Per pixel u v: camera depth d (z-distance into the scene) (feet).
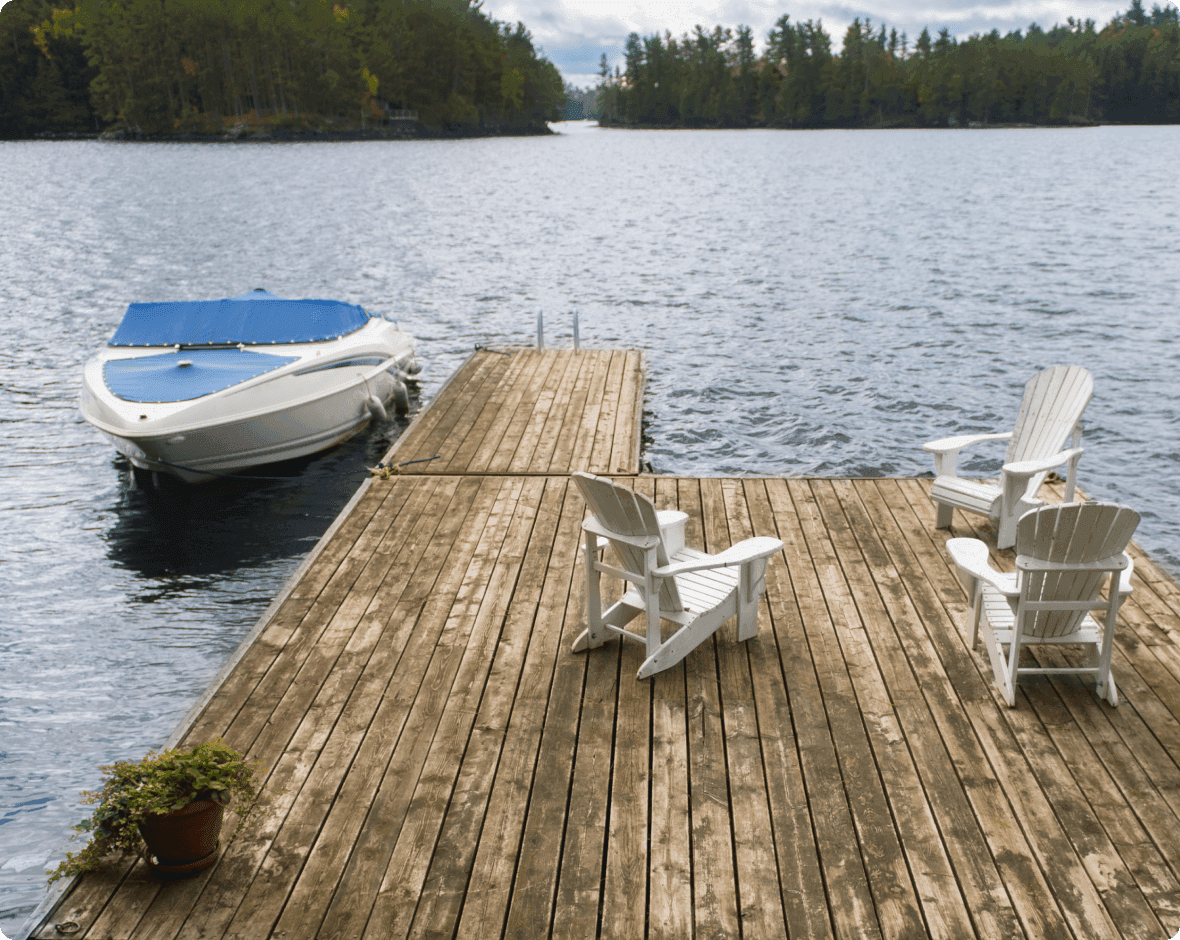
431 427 31.09
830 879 10.91
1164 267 79.15
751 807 12.20
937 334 55.72
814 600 18.24
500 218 123.75
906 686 15.10
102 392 31.45
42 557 27.07
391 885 10.91
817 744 13.55
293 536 28.58
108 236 105.70
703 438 37.40
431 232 109.60
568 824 11.92
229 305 37.29
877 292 69.46
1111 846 11.40
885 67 461.78
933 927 10.18
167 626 23.15
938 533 21.57
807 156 265.54
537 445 28.96
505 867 11.18
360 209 134.92
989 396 43.19
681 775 12.88
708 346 53.36
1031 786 12.55
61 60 346.13
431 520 22.81
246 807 12.19
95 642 22.31
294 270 83.82
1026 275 76.18
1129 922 10.21
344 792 12.59
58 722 19.12
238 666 15.93
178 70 343.87
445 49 405.39
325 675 15.62
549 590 18.85
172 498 31.65
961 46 451.94
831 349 52.13
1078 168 201.87
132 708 19.65
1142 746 13.41
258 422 31.99
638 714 14.37
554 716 14.34
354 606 18.19
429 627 17.30
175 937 10.15
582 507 23.59
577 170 220.84
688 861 11.24
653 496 24.25
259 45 347.56
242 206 138.10
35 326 61.11
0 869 15.10
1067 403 21.24
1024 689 14.98
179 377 32.27
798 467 34.30
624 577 15.42
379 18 394.32
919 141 347.36
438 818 12.05
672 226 113.50
